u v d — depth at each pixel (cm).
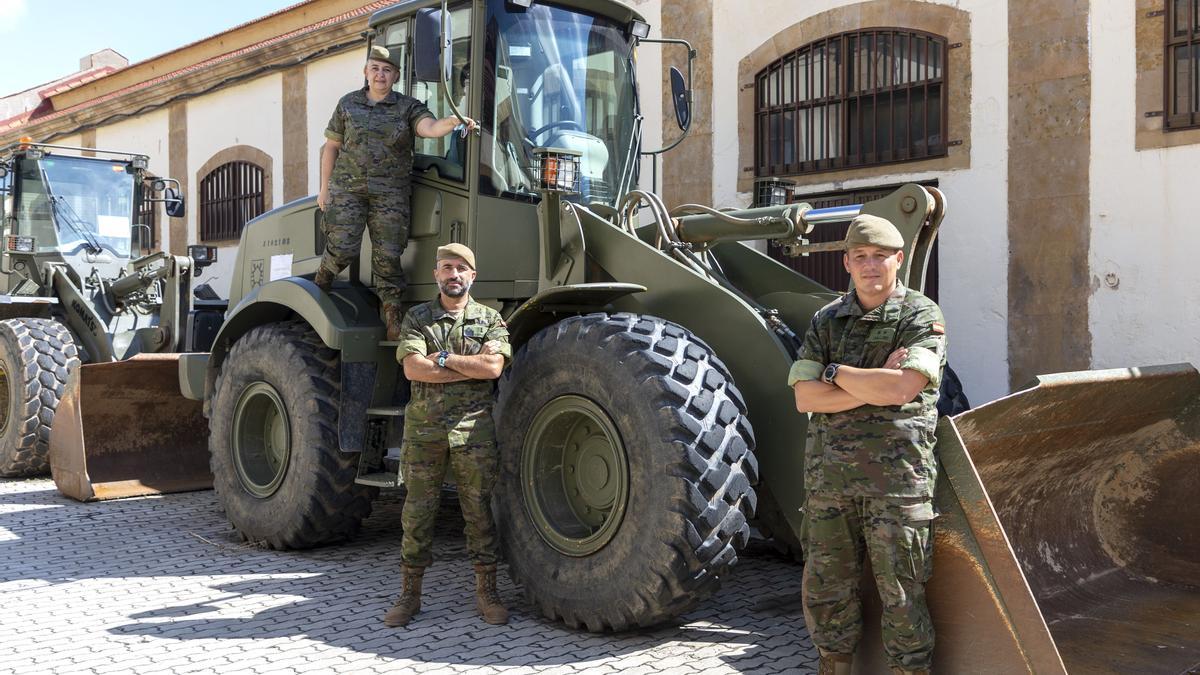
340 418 468
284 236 587
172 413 693
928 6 747
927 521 279
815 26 807
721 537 337
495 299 457
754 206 498
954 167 739
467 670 326
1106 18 662
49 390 726
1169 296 640
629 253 416
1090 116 671
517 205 459
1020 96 703
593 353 366
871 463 278
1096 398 349
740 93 856
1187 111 634
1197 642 339
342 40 1182
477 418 378
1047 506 394
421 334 379
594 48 488
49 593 422
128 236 869
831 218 387
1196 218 629
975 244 730
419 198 481
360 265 516
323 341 492
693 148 888
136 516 593
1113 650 333
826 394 283
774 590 424
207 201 1408
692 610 362
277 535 494
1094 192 671
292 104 1260
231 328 553
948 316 745
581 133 479
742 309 381
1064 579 384
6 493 675
